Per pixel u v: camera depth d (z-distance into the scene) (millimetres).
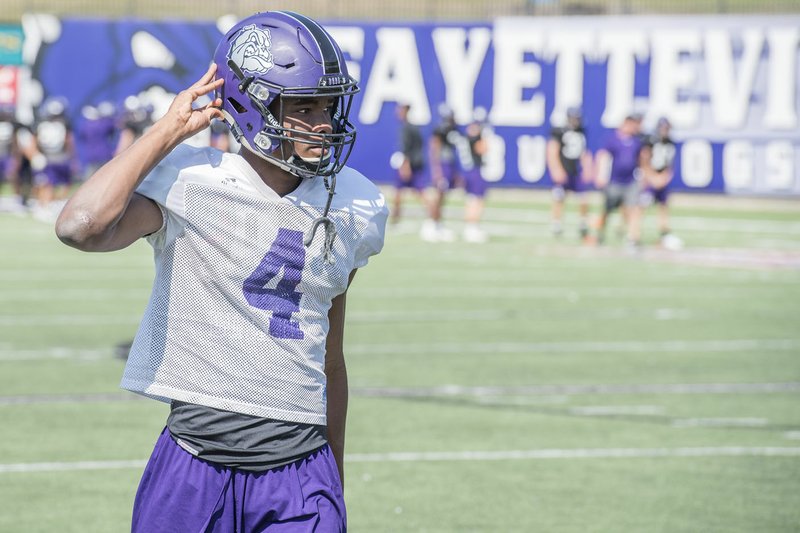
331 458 12172
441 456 25516
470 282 54750
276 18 11742
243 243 11594
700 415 29625
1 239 69562
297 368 11797
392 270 58750
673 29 97562
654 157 70562
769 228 84750
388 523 20938
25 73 103438
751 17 96375
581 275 57844
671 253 68250
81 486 22859
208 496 11633
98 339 38625
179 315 11680
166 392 11688
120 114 104000
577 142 76625
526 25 99750
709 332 42062
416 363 35750
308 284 11828
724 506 22234
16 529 20219
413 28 101188
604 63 98875
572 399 31266
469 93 100812
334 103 11984
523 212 95750
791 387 33125
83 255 63281
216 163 11727
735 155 97375
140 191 11430
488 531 20578
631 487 23391
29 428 27203
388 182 102125
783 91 96250
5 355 35812
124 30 104188
